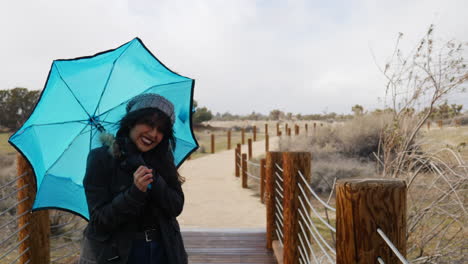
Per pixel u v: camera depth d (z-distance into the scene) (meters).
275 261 4.92
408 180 4.37
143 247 2.03
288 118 66.06
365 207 1.60
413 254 4.52
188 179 13.16
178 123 2.88
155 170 2.17
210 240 5.75
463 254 3.91
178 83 2.82
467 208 3.77
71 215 5.83
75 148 2.57
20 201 3.50
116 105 2.62
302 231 3.97
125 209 1.86
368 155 14.21
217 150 23.75
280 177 5.14
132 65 2.73
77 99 2.55
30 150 2.51
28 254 3.59
